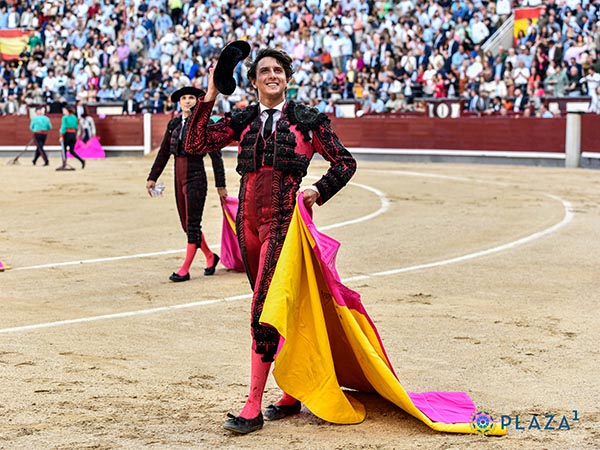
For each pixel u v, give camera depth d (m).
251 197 5.64
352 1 35.06
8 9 41.16
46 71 38.16
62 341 7.68
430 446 5.09
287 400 5.73
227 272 11.09
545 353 7.27
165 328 8.20
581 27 30.03
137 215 16.80
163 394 6.13
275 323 5.23
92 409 5.79
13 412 5.70
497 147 30.11
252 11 36.50
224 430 5.38
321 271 5.55
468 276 10.71
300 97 33.25
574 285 10.17
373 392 5.98
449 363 6.98
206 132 5.74
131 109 36.41
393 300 9.39
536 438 5.24
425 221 15.59
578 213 16.45
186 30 37.06
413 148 31.84
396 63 33.09
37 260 11.98
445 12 32.91
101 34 38.25
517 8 32.78
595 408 5.84
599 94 28.02
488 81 31.11
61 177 25.64
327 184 5.52
